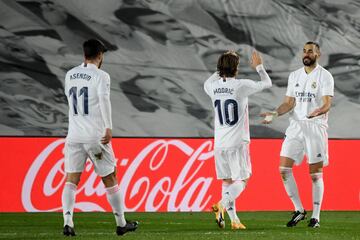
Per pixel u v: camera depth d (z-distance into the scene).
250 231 27.89
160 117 41.19
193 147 38.00
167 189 37.53
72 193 25.14
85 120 24.73
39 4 40.91
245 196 37.81
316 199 29.94
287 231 27.91
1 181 36.66
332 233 27.52
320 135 29.75
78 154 24.95
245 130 28.06
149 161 37.62
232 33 41.97
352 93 42.06
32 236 26.39
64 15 41.06
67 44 40.94
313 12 42.34
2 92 40.16
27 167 36.91
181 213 36.88
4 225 31.80
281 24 42.19
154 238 25.20
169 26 41.66
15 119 40.09
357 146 38.72
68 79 24.88
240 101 27.83
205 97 41.50
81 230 29.66
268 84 27.92
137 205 37.25
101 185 36.97
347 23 42.44
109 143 25.14
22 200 36.69
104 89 24.48
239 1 42.09
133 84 41.25
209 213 36.91
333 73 42.22
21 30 40.69
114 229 30.12
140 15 41.53
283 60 42.00
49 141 37.25
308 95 29.72
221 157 28.27
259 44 42.00
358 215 36.78
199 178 37.78
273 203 37.91
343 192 38.38
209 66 41.69
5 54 40.44
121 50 41.31
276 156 38.22
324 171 38.41
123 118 40.97
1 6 40.62
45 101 40.41
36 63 40.59
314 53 29.55
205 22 41.81
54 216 35.22
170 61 41.53
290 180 30.02
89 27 41.22
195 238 25.25
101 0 41.38
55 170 37.06
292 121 30.12
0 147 36.88
